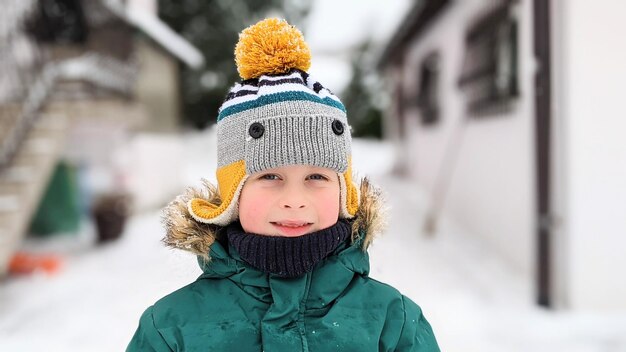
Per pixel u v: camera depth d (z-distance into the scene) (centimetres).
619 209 335
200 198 140
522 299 372
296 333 119
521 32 427
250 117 119
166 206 140
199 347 117
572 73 331
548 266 347
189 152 1688
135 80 766
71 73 586
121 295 415
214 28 1675
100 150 747
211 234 128
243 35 129
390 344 124
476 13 554
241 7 1703
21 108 536
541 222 350
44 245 625
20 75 583
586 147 334
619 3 328
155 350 120
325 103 123
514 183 450
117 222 637
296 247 117
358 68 2073
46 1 620
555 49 339
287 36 126
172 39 1000
